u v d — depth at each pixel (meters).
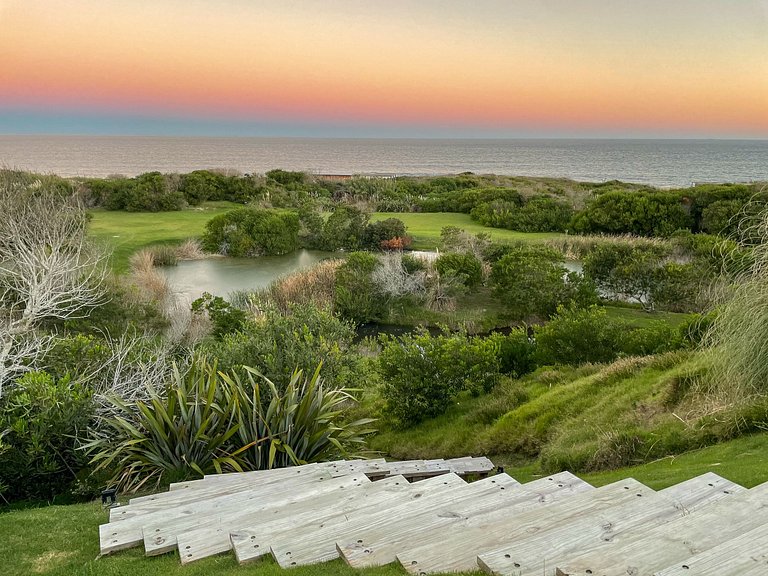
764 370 5.26
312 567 2.72
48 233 10.74
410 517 3.18
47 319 11.20
